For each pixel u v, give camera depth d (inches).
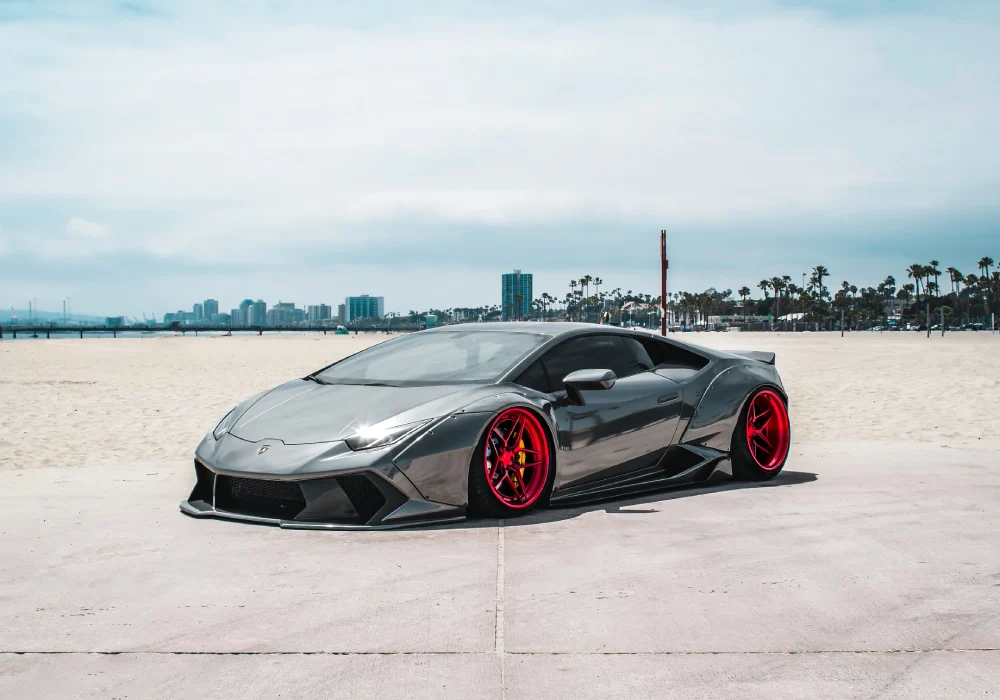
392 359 187.8
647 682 84.1
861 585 115.5
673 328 6058.1
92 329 3538.4
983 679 84.7
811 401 440.1
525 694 81.4
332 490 145.1
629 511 163.2
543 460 162.4
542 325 190.7
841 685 83.3
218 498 158.4
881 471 213.9
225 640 95.8
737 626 99.7
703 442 191.2
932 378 579.8
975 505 169.2
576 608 106.1
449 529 147.1
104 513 163.9
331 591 113.1
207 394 492.1
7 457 268.2
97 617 103.7
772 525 151.3
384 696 81.1
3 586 116.5
